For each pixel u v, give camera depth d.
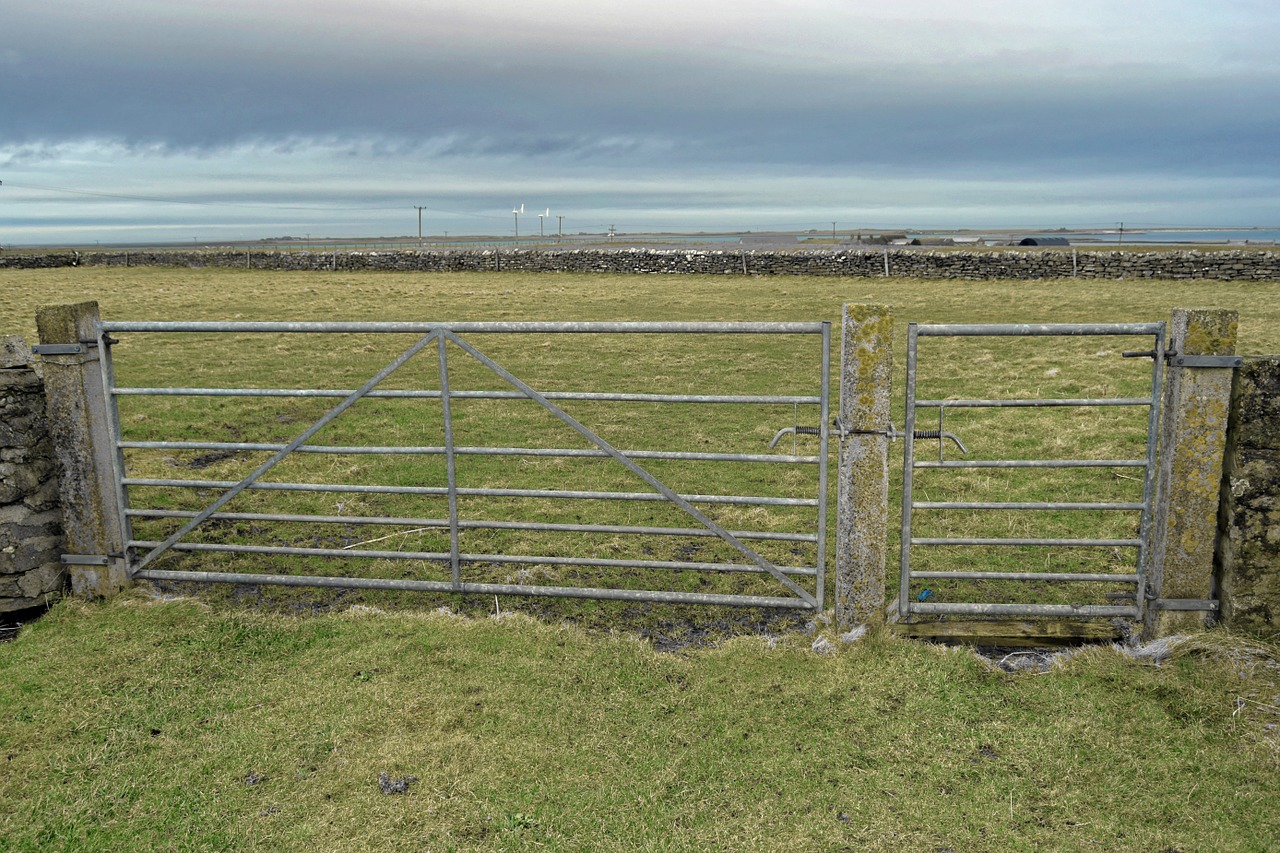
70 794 3.47
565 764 3.64
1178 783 3.49
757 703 4.11
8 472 5.10
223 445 5.27
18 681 4.36
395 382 14.16
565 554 6.33
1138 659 4.41
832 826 3.26
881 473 4.49
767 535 4.86
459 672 4.41
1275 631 4.40
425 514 7.38
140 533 6.77
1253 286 27.86
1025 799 3.41
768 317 23.05
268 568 6.01
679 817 3.31
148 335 19.44
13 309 24.23
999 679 4.30
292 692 4.22
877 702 4.09
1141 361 14.98
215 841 3.20
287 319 22.88
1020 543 4.67
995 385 13.20
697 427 10.77
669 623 5.08
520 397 4.95
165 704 4.14
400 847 3.15
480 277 37.56
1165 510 4.46
